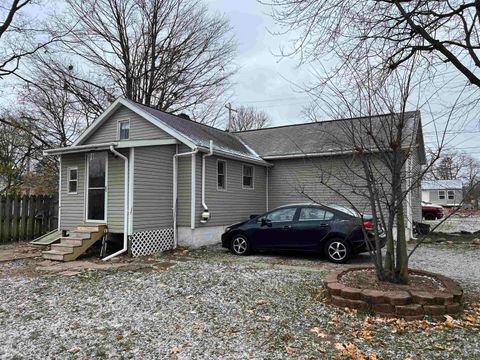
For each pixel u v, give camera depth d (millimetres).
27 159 21641
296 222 9414
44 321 4703
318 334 4172
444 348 3783
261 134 18344
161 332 4293
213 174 12484
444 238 13359
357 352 3672
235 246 10219
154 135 12469
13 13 15961
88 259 9688
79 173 11414
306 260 9180
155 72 25641
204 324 4547
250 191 14797
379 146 5910
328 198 14453
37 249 11016
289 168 15594
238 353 3699
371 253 5801
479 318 4641
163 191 11203
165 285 6539
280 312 4961
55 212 14438
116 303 5488
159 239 10914
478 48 6121
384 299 4773
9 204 12719
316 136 16172
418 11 5949
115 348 3850
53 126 22250
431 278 5941
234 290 6133
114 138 13602
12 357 3643
